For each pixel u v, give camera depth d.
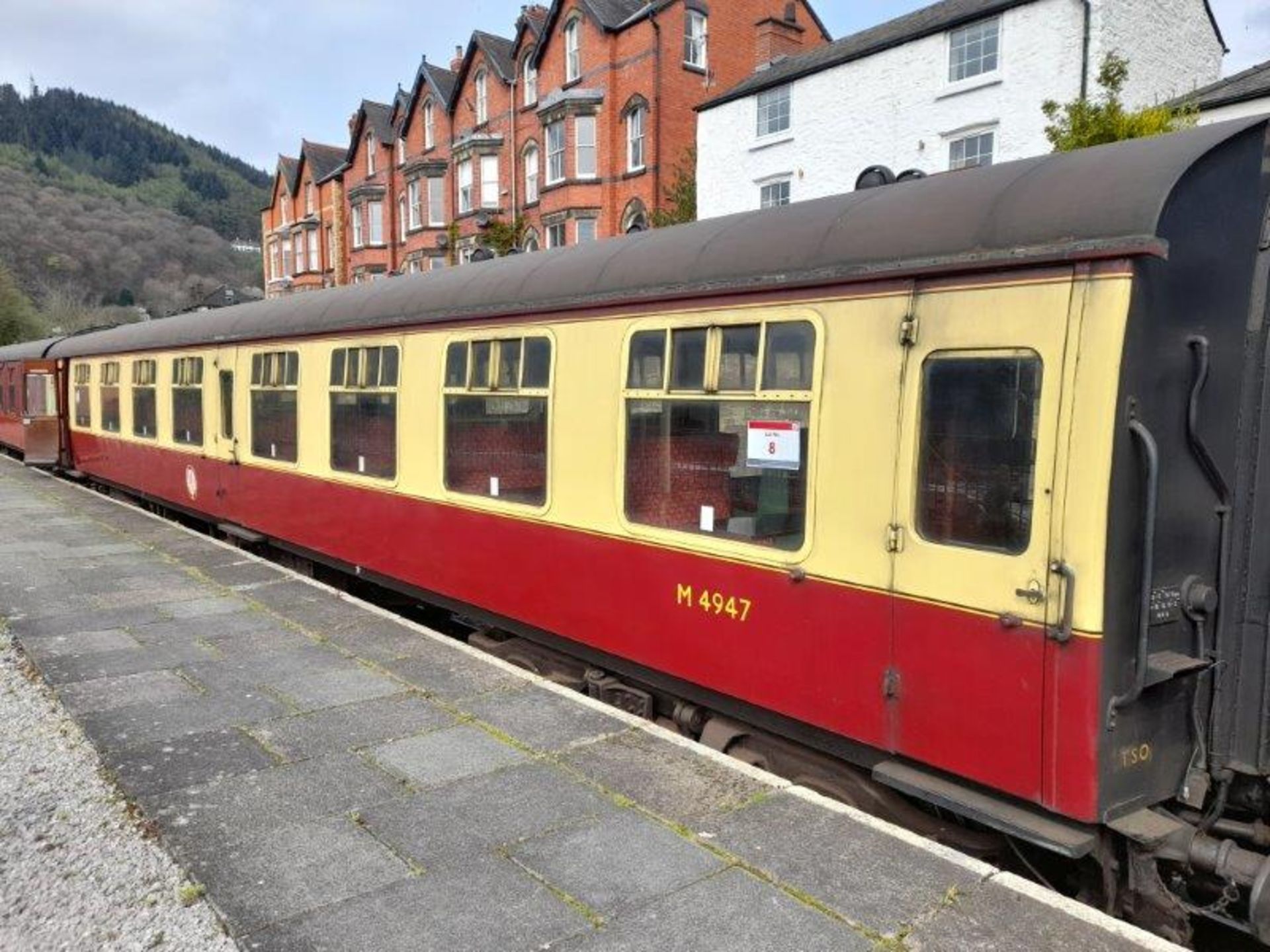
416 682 5.76
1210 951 3.98
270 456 9.60
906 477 3.83
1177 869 3.75
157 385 12.76
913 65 17.14
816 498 4.20
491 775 4.44
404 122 34.19
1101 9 14.72
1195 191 3.36
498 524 6.32
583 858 3.67
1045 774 3.41
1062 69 15.09
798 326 4.29
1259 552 3.54
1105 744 3.29
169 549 10.08
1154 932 3.53
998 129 16.00
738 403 4.58
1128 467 3.27
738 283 4.52
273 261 47.69
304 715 5.22
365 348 7.79
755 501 4.52
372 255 36.91
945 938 3.14
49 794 4.24
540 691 5.61
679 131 23.88
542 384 5.87
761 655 4.53
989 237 3.58
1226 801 3.76
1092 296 3.25
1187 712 3.63
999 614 3.52
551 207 25.88
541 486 5.94
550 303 5.75
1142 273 3.22
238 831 3.90
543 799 4.18
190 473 11.73
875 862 3.62
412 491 7.23
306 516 8.89
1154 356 3.29
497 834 3.87
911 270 3.78
